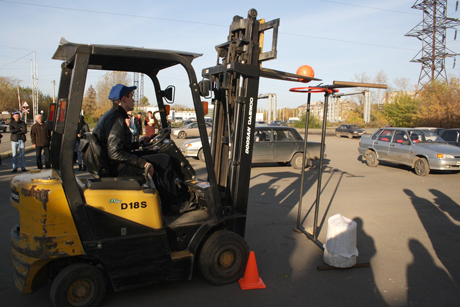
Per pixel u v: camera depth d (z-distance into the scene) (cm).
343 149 2231
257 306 351
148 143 439
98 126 362
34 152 1830
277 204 764
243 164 408
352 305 355
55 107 400
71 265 322
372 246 521
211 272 378
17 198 320
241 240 391
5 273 418
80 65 306
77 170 1097
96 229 318
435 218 666
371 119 5800
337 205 759
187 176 422
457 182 1048
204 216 392
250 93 400
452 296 375
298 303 357
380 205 761
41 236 302
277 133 1277
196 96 360
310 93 520
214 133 441
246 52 400
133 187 337
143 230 337
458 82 3062
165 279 353
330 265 441
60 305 316
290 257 477
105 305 347
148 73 448
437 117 3095
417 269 442
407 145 1228
